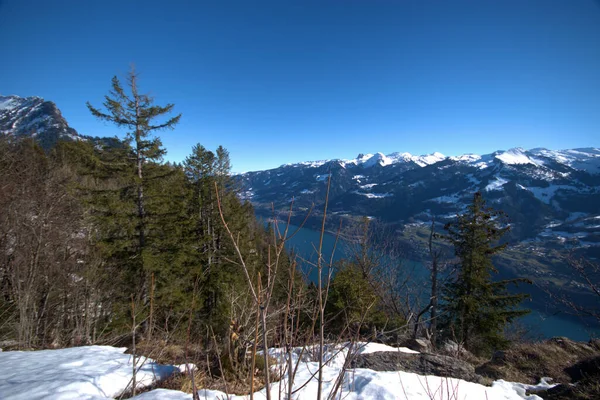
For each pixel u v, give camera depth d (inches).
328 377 145.8
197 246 509.0
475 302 429.7
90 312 389.1
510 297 433.7
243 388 130.1
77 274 395.2
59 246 414.0
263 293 54.2
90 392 114.0
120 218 408.2
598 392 157.9
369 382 138.9
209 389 127.2
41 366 144.7
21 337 287.1
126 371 138.1
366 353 189.5
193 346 190.1
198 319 396.8
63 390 109.7
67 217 462.0
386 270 442.3
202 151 543.2
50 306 378.6
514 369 218.5
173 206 494.6
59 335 354.0
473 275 441.1
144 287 417.1
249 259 469.7
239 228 519.5
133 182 423.8
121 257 423.8
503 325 432.5
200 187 544.7
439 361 185.2
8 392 108.1
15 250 374.3
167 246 461.4
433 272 436.5
